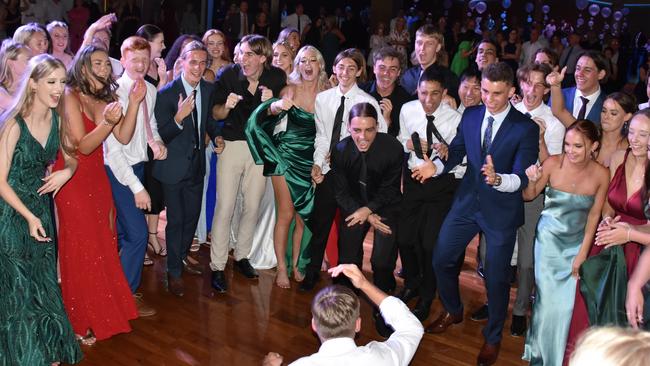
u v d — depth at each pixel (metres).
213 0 12.52
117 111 3.04
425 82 3.55
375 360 2.02
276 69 4.11
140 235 3.68
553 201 3.21
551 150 3.74
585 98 4.11
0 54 3.30
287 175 4.01
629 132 2.90
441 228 3.47
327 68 10.99
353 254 3.80
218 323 3.72
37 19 8.60
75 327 3.36
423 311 3.82
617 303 2.98
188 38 4.73
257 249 4.56
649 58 11.06
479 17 14.23
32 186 2.88
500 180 3.04
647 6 15.64
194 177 4.00
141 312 3.74
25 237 2.89
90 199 3.26
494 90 3.08
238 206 4.65
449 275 3.54
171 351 3.38
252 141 3.94
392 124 4.04
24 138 2.79
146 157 3.73
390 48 4.02
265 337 3.60
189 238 4.18
